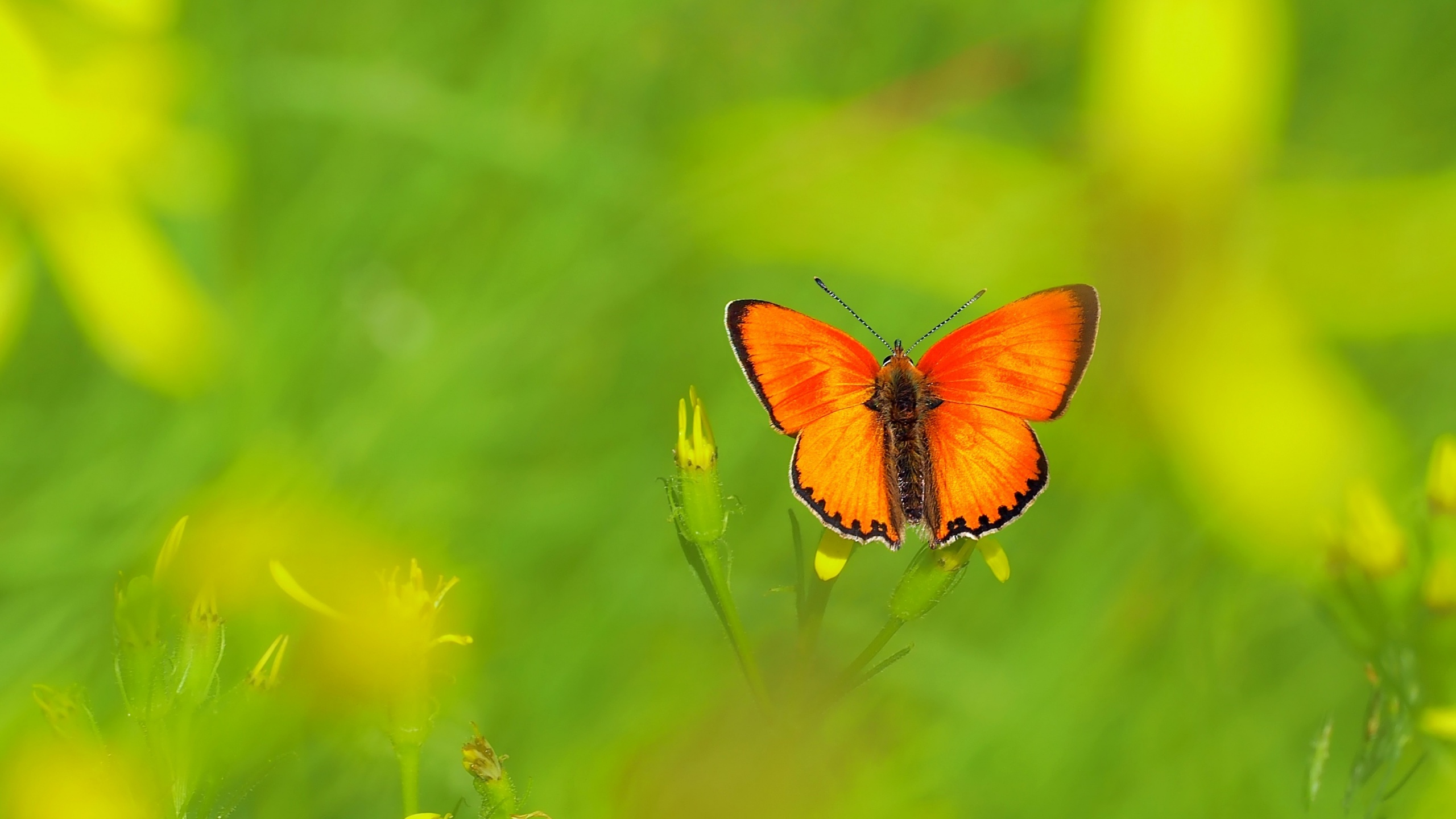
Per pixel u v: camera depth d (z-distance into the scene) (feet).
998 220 2.23
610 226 2.36
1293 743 2.21
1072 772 2.19
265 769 1.97
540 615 2.22
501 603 2.22
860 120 2.26
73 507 2.21
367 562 2.16
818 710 1.98
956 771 2.18
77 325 2.28
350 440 2.26
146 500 2.22
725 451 2.32
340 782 2.08
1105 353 2.21
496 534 2.26
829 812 2.04
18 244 2.18
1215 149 2.20
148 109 2.19
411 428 2.28
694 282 2.35
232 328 2.27
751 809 2.04
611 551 2.26
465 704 2.16
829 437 2.03
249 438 2.24
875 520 2.01
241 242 2.30
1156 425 2.20
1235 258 2.19
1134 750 2.20
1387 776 2.03
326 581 2.13
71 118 2.17
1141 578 2.23
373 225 2.35
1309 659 2.24
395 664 1.97
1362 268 2.17
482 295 2.35
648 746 2.13
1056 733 2.19
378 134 2.37
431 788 2.13
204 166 2.24
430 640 1.97
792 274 2.35
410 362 2.31
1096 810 2.18
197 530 2.13
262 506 2.18
